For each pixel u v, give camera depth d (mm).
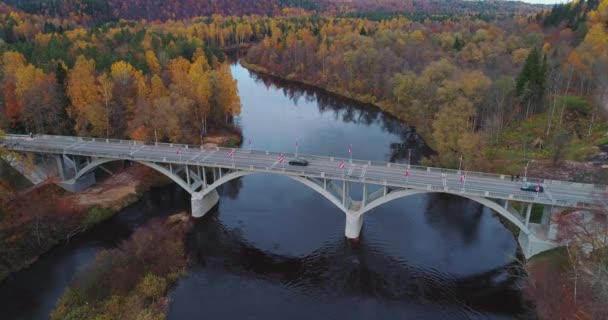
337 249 50281
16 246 47562
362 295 43219
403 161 72875
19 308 40344
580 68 76750
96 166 60375
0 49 93875
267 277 45719
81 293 40594
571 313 35062
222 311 40406
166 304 41031
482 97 71188
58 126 69062
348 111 104812
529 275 41875
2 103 70312
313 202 60438
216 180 56031
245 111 103938
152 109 68688
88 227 53812
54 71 74812
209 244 51250
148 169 67688
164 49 104750
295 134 88062
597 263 36250
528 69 71812
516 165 60688
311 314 40500
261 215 57406
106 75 72188
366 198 51469
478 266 46844
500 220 55156
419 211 57750
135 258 45719
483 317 40094
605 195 42625
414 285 44500
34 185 58219
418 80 84000
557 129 67375
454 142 64875
